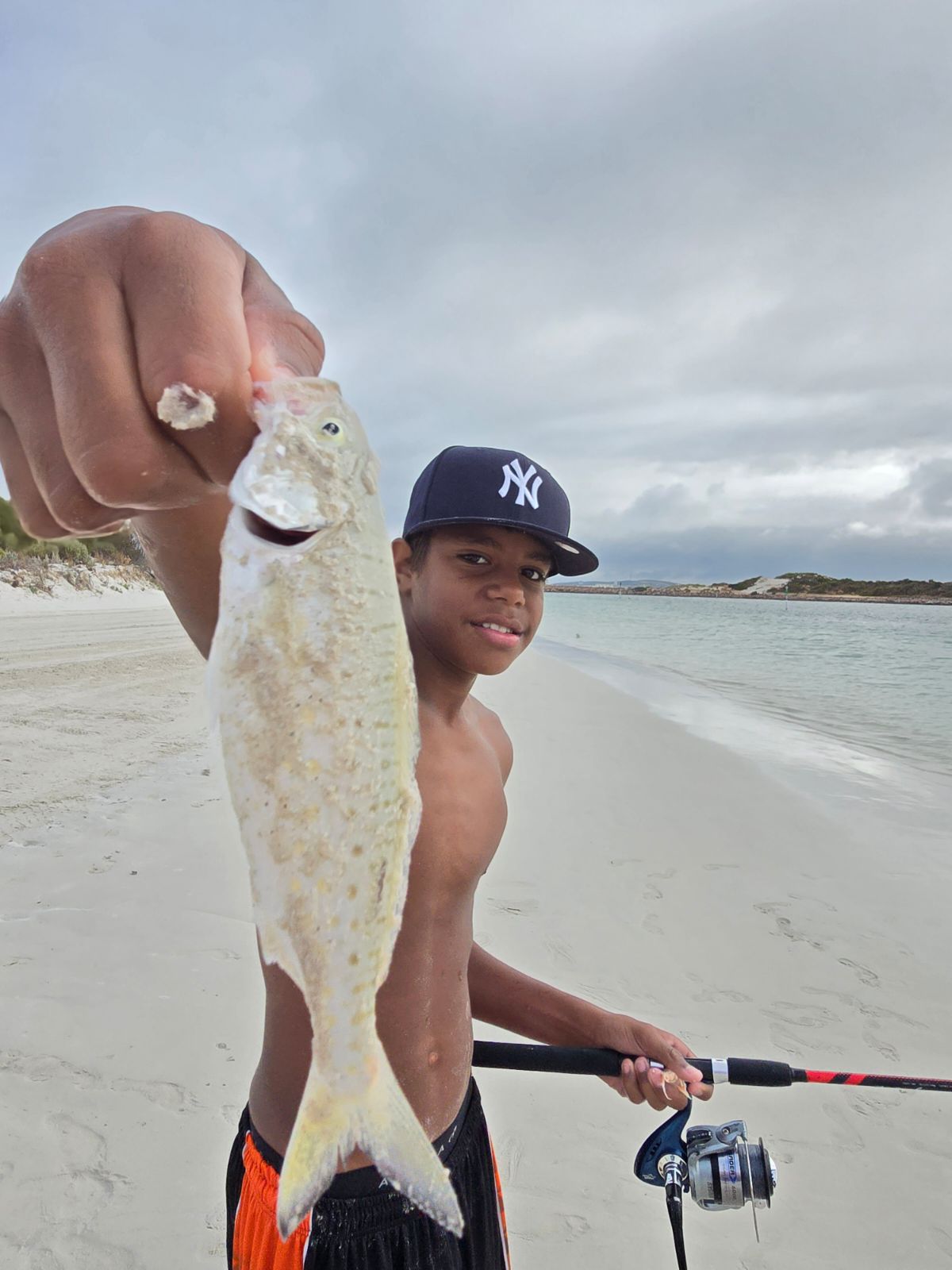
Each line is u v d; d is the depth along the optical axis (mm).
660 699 13891
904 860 5711
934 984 3928
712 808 6656
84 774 6008
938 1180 2760
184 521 1294
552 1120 2955
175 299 1027
